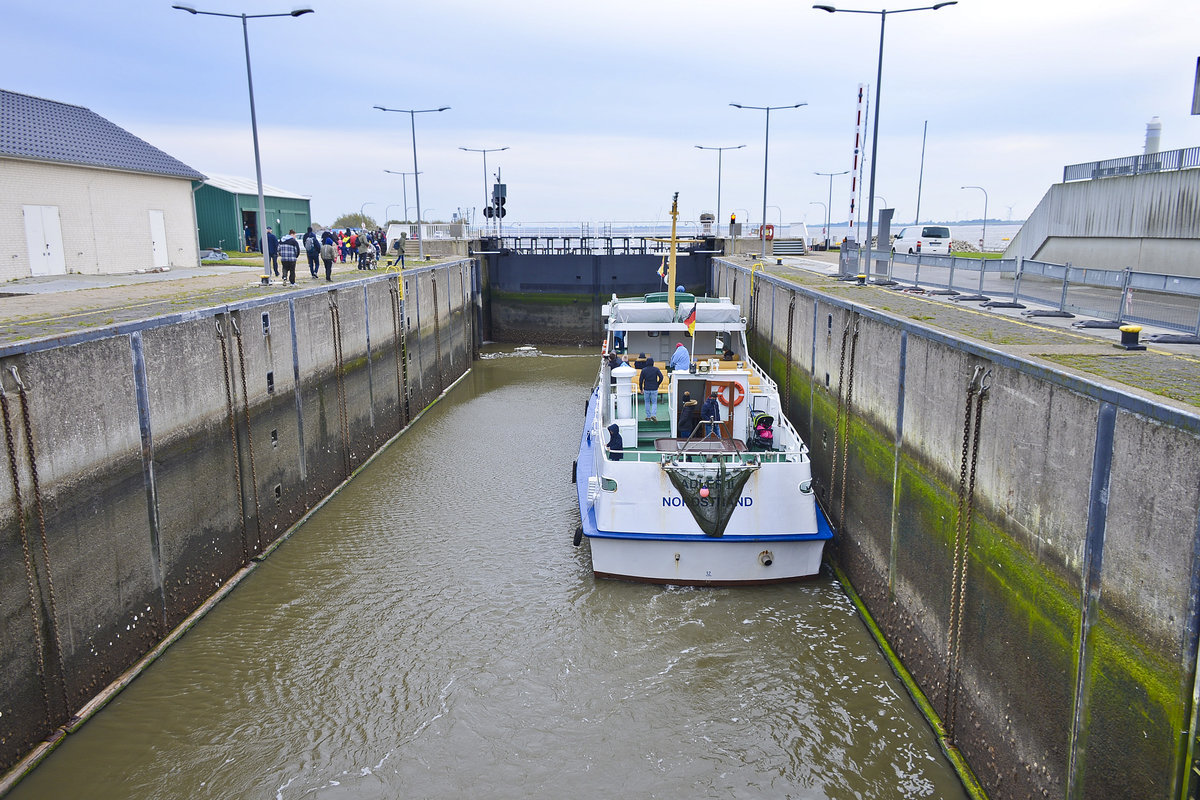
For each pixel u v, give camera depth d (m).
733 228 44.88
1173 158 20.61
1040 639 8.54
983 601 9.84
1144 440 6.88
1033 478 8.74
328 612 14.30
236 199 47.06
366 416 24.06
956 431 10.67
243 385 16.11
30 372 10.15
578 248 47.69
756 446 15.76
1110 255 22.64
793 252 46.06
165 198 32.03
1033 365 8.75
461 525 18.31
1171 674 6.53
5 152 23.88
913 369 12.29
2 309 16.27
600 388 20.20
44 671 10.36
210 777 10.19
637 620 13.77
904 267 22.62
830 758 10.48
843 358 16.16
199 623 13.93
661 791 9.95
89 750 10.55
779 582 14.84
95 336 11.45
